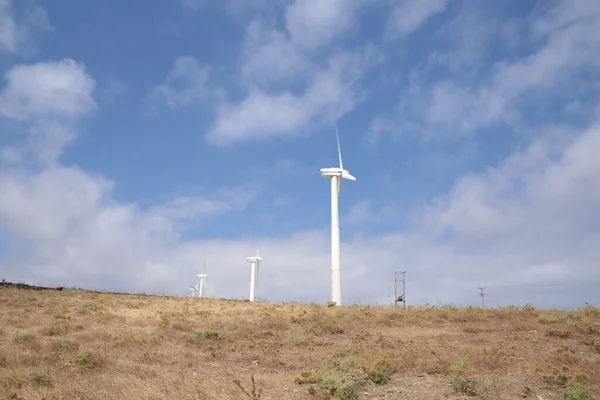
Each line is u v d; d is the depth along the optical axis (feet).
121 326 80.38
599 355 52.65
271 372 49.03
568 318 75.56
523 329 69.26
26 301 107.65
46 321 83.56
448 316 82.07
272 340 66.90
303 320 82.74
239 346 62.08
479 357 49.34
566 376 41.73
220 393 39.14
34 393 39.27
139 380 42.83
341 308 100.48
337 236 139.64
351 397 37.83
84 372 47.60
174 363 53.16
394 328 74.49
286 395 38.99
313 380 43.14
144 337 67.77
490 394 38.24
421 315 83.61
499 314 82.48
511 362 48.32
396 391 40.04
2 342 64.28
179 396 38.06
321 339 66.64
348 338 68.13
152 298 129.49
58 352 55.88
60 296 121.29
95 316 90.74
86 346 63.36
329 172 145.89
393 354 53.01
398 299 111.75
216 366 52.08
